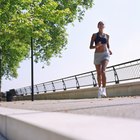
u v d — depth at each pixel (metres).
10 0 15.95
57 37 27.61
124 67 14.48
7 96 24.22
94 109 3.41
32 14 17.61
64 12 18.31
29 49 27.88
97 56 9.17
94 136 1.15
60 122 1.78
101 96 9.39
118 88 13.78
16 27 16.97
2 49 25.80
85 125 1.52
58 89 24.67
